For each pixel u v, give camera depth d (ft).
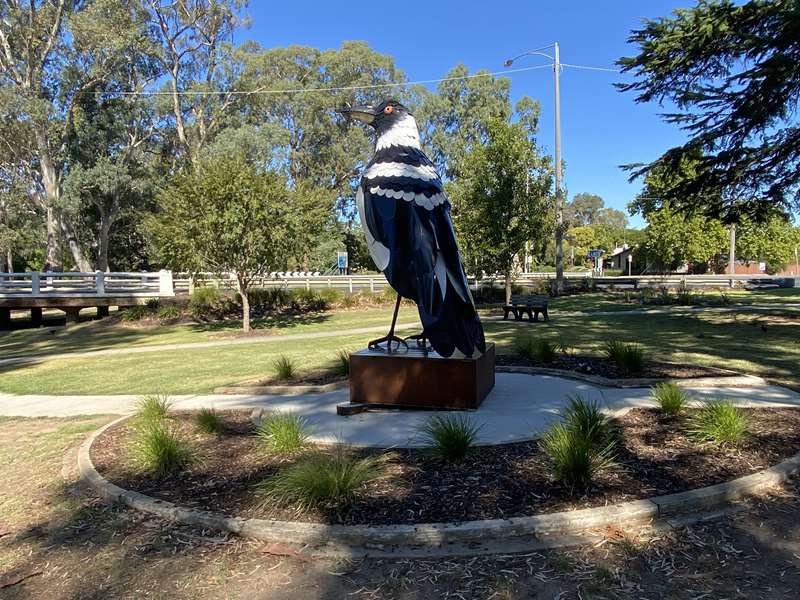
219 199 58.23
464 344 19.35
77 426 22.68
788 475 13.74
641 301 77.25
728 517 12.00
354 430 18.61
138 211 121.49
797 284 104.12
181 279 92.22
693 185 46.44
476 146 73.61
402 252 18.75
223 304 76.23
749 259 158.30
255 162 67.10
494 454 15.64
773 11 38.60
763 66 37.11
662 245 140.87
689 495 12.33
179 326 70.03
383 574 10.28
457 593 9.63
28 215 125.39
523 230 71.36
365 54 155.43
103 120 111.45
